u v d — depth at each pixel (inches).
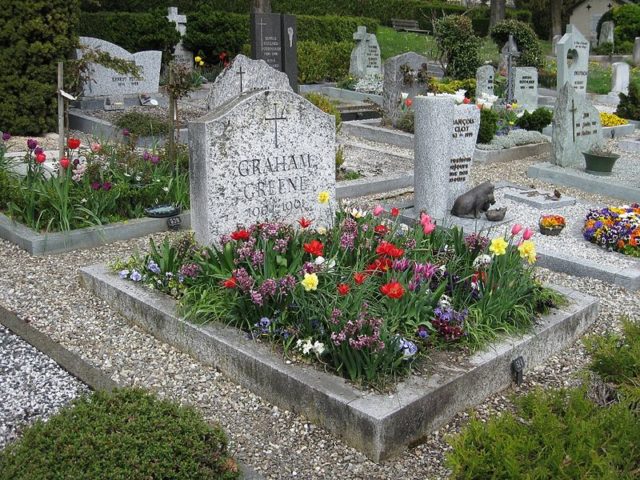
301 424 168.6
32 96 507.2
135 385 185.3
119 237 299.9
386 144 561.9
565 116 444.5
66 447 120.4
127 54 625.0
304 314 184.1
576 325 218.5
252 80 484.7
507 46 853.2
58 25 508.4
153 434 125.5
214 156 228.8
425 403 163.0
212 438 131.9
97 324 219.1
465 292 208.1
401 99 587.2
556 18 1472.7
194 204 240.4
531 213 350.0
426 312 193.6
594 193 416.8
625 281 262.7
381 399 161.0
